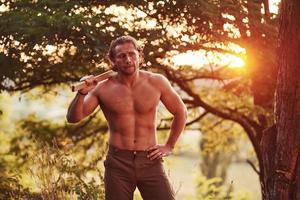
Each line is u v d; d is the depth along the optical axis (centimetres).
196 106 1377
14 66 1021
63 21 949
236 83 1306
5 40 995
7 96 1612
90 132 1414
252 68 1130
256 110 1230
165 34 1012
